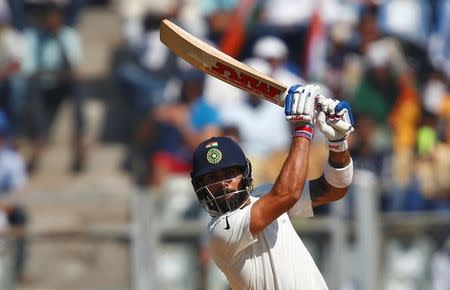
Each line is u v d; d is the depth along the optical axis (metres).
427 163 35.97
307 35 40.66
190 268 32.69
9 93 41.56
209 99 37.88
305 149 17.02
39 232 32.53
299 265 17.53
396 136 38.66
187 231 32.75
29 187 40.28
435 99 40.31
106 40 44.44
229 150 17.45
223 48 40.78
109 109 42.91
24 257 32.44
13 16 41.50
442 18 42.06
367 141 37.56
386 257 33.66
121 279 32.53
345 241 33.28
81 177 41.09
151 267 32.53
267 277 17.45
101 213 32.72
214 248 17.66
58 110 42.34
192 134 37.84
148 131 39.66
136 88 41.25
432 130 38.72
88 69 43.69
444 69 41.50
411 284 33.81
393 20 41.50
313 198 18.50
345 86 39.91
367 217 33.47
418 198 34.06
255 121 37.00
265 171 35.56
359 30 40.91
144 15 41.97
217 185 17.47
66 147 42.03
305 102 17.12
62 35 42.03
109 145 42.22
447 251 34.06
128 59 41.69
